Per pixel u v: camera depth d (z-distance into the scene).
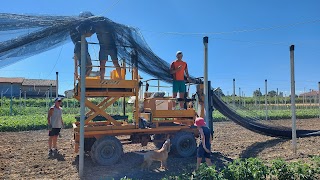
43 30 8.16
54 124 10.98
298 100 51.62
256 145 12.67
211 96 10.85
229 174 6.61
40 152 11.41
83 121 7.85
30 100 40.38
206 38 9.94
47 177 8.08
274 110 33.59
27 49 8.29
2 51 8.03
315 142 13.14
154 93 10.46
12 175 8.27
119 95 9.38
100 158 9.05
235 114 13.00
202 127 8.41
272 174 6.97
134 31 9.06
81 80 7.83
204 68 9.95
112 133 9.31
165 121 10.28
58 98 11.16
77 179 7.83
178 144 10.02
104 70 9.19
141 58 9.48
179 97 10.59
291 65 10.91
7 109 30.64
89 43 8.76
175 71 10.41
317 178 7.06
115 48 9.06
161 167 8.84
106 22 8.52
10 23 7.93
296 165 7.08
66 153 11.16
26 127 19.03
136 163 9.37
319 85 25.62
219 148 12.06
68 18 8.43
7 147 12.54
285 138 13.73
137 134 9.81
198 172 6.31
